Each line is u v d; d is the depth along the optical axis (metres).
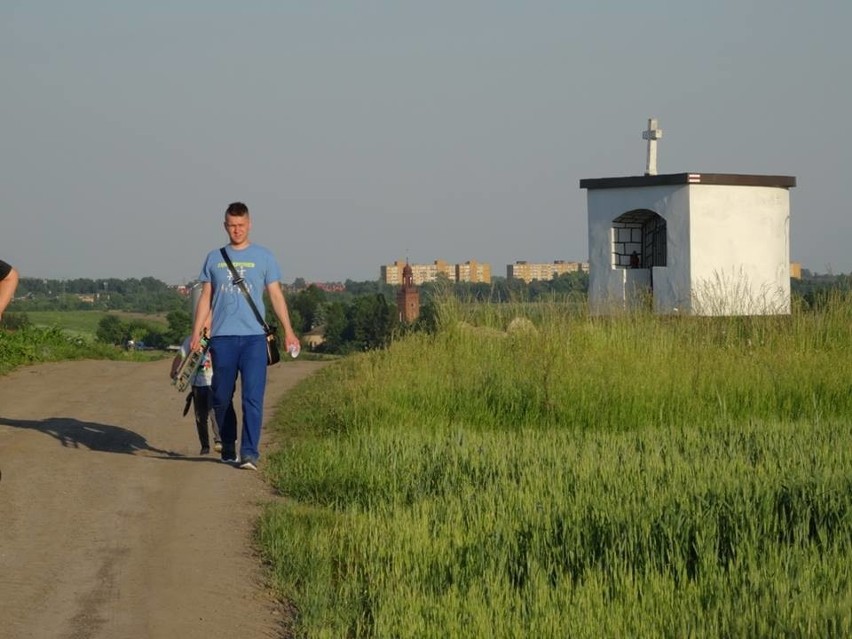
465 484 11.67
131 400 19.84
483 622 7.54
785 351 19.08
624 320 19.91
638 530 9.42
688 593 8.16
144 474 12.98
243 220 13.38
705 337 19.97
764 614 7.61
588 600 7.92
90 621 8.05
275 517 10.76
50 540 10.08
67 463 13.44
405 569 9.01
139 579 9.06
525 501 10.56
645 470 12.05
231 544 10.18
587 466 12.05
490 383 17.34
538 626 7.55
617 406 16.91
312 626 7.93
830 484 10.79
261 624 8.23
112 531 10.44
